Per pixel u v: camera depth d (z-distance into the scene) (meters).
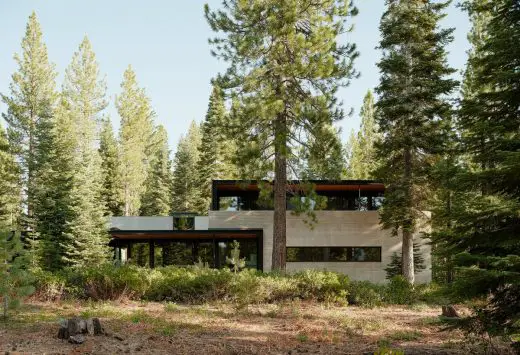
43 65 42.72
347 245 29.19
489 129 9.61
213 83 23.53
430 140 24.78
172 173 67.75
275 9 22.69
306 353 9.92
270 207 30.08
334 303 18.36
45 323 12.38
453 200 24.41
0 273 12.51
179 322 13.33
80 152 43.06
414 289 20.08
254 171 22.94
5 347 9.23
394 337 11.96
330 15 23.83
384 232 29.23
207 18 23.77
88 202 31.59
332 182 28.02
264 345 10.62
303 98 23.58
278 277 18.62
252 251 31.23
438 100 25.52
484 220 8.93
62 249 30.31
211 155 52.56
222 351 9.77
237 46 22.58
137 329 11.84
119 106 59.22
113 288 17.80
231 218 29.34
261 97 22.20
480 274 8.17
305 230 29.22
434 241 9.72
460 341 11.34
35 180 34.28
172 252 32.47
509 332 8.65
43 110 35.94
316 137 22.64
